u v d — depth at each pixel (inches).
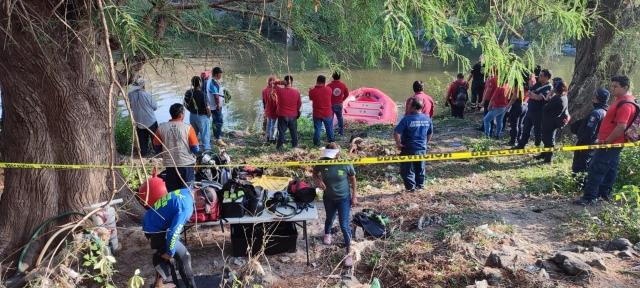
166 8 191.2
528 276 178.7
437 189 302.8
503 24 136.5
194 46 212.8
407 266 199.3
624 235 216.1
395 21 118.1
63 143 215.9
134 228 244.2
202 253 224.1
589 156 284.4
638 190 225.1
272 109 429.7
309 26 200.2
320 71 710.5
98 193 227.0
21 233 215.8
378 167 349.7
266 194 219.8
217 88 416.2
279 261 215.2
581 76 424.2
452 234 221.3
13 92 206.4
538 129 361.4
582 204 261.9
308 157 376.5
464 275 186.7
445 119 528.7
